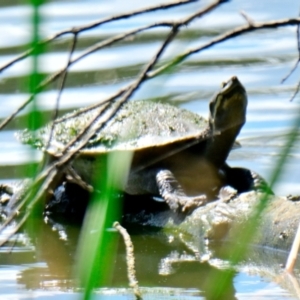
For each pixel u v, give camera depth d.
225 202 9.59
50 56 16.55
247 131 12.42
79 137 3.83
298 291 7.17
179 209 9.89
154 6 3.81
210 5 3.62
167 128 10.73
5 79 15.05
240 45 16.95
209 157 10.64
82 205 11.05
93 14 18.50
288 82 14.41
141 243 9.31
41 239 9.57
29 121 3.11
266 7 18.80
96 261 3.19
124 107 11.21
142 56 16.36
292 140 3.10
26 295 7.21
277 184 3.12
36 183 3.76
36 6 2.87
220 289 3.73
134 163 10.62
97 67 15.85
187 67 15.57
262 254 8.52
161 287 7.39
